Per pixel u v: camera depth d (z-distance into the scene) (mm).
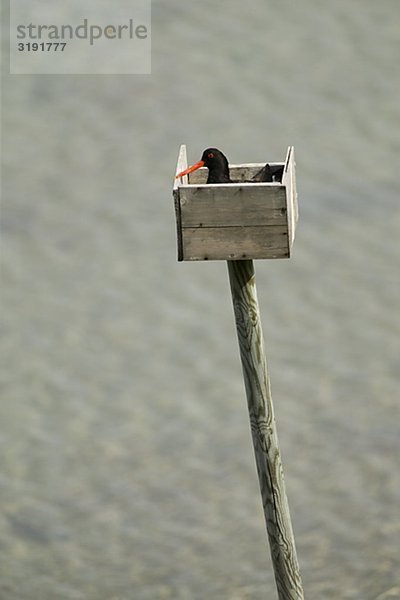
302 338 19812
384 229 22594
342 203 23625
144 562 14984
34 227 23719
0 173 25797
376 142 25812
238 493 16219
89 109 28078
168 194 24578
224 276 21906
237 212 7625
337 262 21797
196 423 17812
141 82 29031
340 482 16203
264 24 31547
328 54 29859
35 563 15008
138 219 23859
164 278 21891
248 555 14969
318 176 24688
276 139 26203
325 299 20812
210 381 18844
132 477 16688
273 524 8383
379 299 20609
